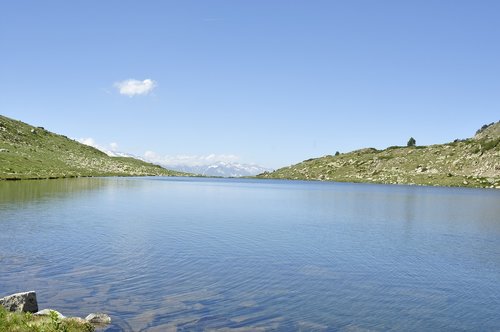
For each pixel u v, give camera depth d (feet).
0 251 107.65
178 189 463.01
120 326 61.36
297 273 96.27
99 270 92.32
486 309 74.64
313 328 63.62
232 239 138.92
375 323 66.59
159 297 75.51
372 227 181.98
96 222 167.02
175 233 147.84
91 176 635.66
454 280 93.97
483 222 209.77
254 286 84.69
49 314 59.93
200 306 71.56
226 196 385.09
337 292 82.48
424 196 447.42
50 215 180.45
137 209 227.20
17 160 550.77
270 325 64.18
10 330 51.78
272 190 534.78
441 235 161.68
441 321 68.28
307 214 232.73
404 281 92.48
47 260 99.30
